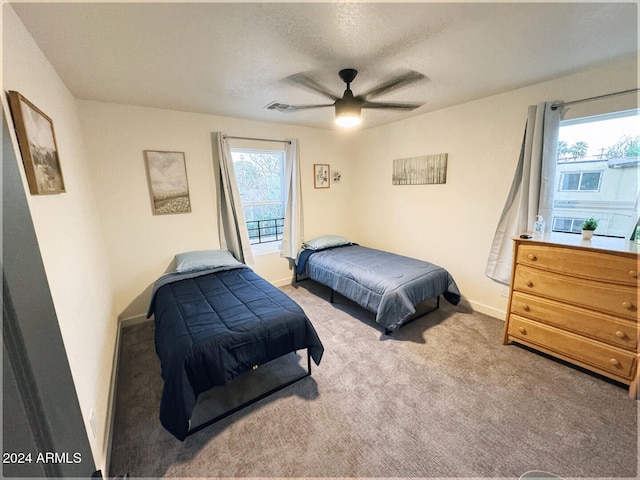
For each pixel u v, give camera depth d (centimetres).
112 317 251
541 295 212
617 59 191
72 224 162
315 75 207
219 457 146
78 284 152
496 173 273
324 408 176
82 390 127
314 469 138
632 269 171
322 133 404
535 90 236
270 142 358
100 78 198
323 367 216
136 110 270
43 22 129
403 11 133
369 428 161
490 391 187
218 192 328
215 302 217
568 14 138
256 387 197
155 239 295
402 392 188
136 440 156
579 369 207
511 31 153
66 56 162
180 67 188
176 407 148
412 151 348
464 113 289
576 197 239
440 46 168
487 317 292
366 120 356
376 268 294
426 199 342
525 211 248
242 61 181
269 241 397
